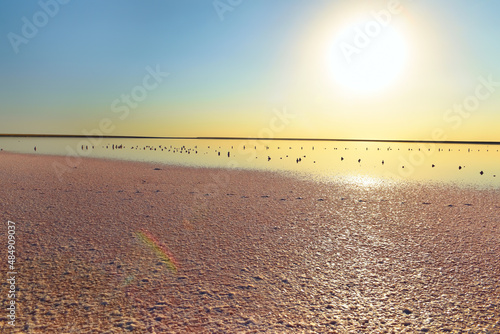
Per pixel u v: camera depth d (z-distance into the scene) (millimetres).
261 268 9859
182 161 48812
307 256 10883
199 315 7215
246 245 11836
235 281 8945
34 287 8320
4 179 25734
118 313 7230
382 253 11203
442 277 9281
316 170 38062
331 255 11000
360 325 6961
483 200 20422
